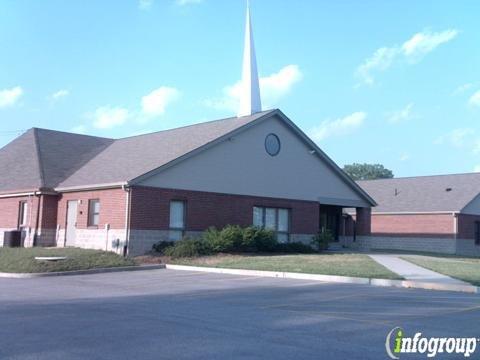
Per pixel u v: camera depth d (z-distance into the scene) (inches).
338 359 304.3
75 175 1130.0
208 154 1064.8
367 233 1369.3
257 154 1152.2
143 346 328.8
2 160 1344.7
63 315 434.0
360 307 483.8
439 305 500.7
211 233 992.2
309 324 402.9
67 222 1080.8
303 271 746.2
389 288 633.6
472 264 919.0
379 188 1979.6
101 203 1004.6
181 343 337.4
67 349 320.5
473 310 474.0
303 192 1235.9
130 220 945.5
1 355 306.2
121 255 917.2
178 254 931.3
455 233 1626.5
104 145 1365.7
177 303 503.2
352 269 754.8
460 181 1798.7
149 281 695.7
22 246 1101.7
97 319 416.5
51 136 1338.6
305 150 1250.6
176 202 1017.5
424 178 1927.9
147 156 1089.4
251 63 1540.4
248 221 1124.5
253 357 305.3
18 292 582.6
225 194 1087.6
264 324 401.1
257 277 740.7
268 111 1168.8
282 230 1198.9
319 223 1368.1
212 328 384.2
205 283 671.1
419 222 1716.3
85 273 796.0
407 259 975.6
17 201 1152.2
